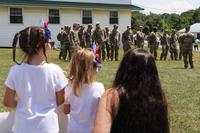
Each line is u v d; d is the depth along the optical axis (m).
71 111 4.19
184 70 20.12
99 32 25.44
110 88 3.09
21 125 3.86
